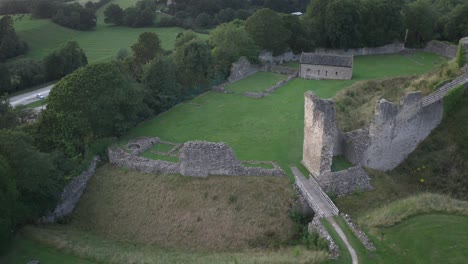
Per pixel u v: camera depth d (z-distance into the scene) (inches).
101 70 1809.8
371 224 1216.2
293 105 2317.9
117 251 1274.6
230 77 2790.4
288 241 1318.9
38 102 2778.1
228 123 2082.9
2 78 2908.5
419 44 3727.9
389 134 1601.9
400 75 2770.7
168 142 1866.4
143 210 1508.4
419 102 1651.1
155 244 1379.2
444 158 1660.9
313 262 1064.2
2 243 1203.2
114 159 1726.1
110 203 1567.4
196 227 1411.2
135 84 2047.2
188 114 2224.4
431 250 1099.3
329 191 1419.8
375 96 2228.1
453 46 3351.4
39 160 1363.2
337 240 1149.7
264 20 3198.8
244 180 1526.8
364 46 3587.6
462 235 1149.7
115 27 4852.4
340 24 3430.1
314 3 3614.7
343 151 1637.6
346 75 2810.0
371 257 1079.0
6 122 1921.8
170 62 2347.4
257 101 2404.0
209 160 1549.0
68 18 4576.8
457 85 1818.4
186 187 1537.9
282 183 1498.5
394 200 1428.4
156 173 1630.2
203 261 1171.3
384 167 1652.3
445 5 4402.1
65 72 3329.2
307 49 3469.5
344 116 1971.0
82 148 1739.7
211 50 2844.5
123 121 1870.1
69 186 1573.6
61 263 1149.1
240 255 1224.2
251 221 1389.0
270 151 1745.8
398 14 3572.8
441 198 1366.9
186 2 5206.7
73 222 1519.4
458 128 1733.5
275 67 3100.4
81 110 1748.3
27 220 1407.5
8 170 1262.3
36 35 4101.9
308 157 1558.8
